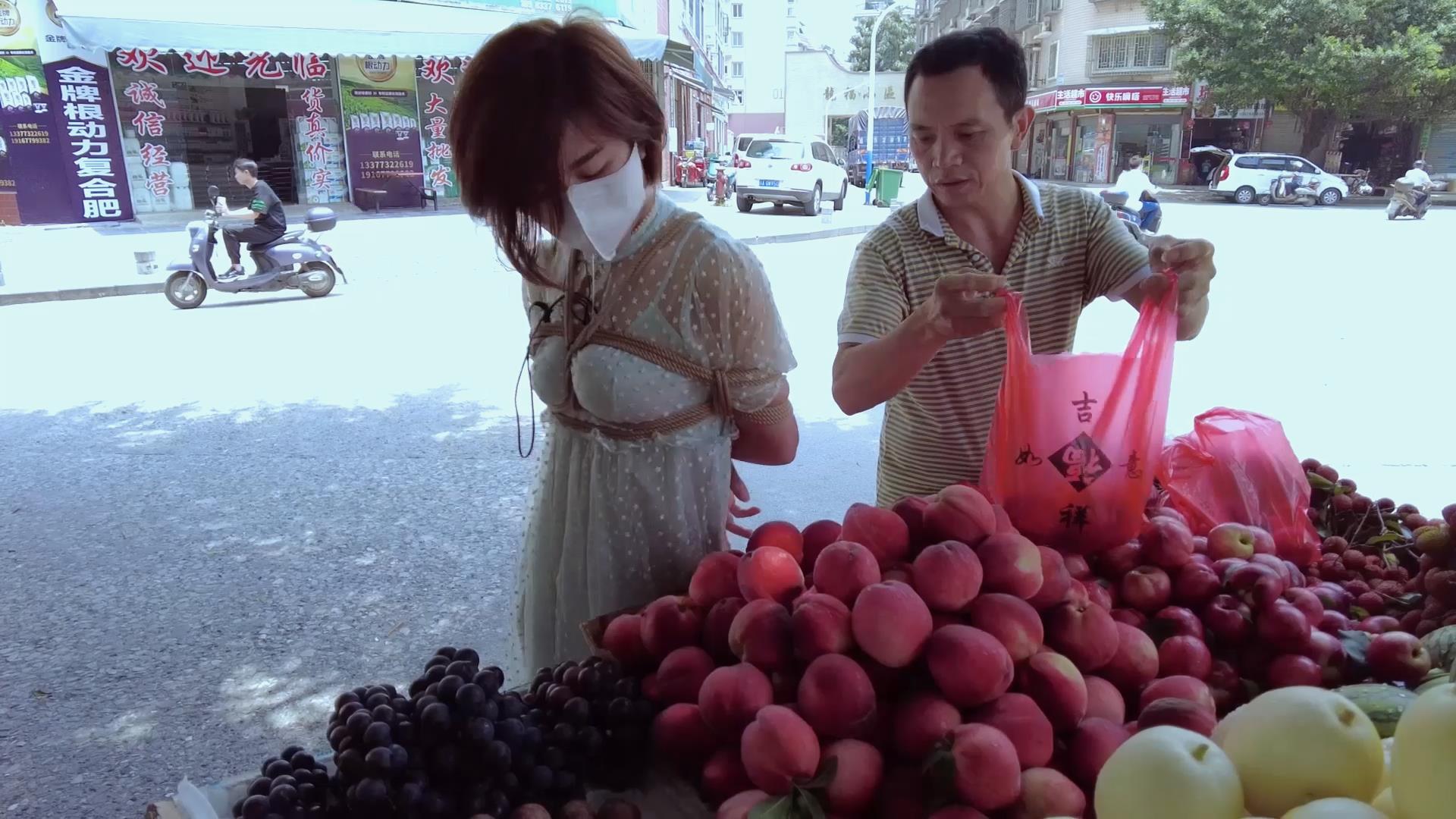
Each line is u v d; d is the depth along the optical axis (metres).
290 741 2.71
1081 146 32.47
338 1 13.84
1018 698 1.15
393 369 6.63
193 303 8.88
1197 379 6.02
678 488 1.68
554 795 1.21
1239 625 1.40
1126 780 0.91
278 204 9.05
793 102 47.03
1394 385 5.84
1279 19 24.47
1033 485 1.55
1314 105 25.77
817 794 1.10
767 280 1.64
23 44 13.25
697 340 1.60
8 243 12.09
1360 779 0.92
